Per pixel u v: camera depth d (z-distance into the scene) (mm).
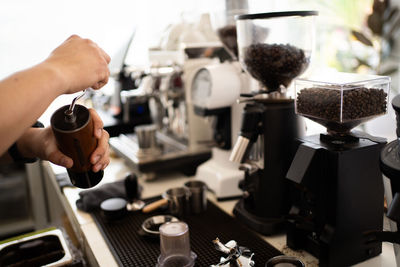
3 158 1014
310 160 922
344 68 2230
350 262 973
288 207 1157
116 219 1247
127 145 1853
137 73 1852
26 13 2465
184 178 1680
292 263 927
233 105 1442
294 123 1119
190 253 1002
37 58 2545
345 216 931
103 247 1126
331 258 940
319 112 936
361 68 2170
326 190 934
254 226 1160
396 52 2141
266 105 1110
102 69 789
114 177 1729
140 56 2643
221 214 1290
